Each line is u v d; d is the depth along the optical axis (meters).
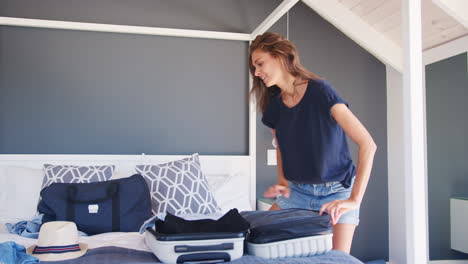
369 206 3.72
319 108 1.74
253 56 1.87
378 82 3.81
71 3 3.41
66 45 3.38
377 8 3.25
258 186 3.59
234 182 3.33
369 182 3.73
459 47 3.05
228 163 3.49
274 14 2.85
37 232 2.37
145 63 3.48
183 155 3.46
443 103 3.29
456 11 2.51
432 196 3.25
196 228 1.55
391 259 3.68
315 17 3.77
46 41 3.35
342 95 3.75
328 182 1.82
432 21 2.99
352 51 3.79
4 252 1.42
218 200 3.18
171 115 3.50
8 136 3.28
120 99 3.43
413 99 1.66
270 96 2.02
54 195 2.42
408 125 1.65
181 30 3.49
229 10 3.67
